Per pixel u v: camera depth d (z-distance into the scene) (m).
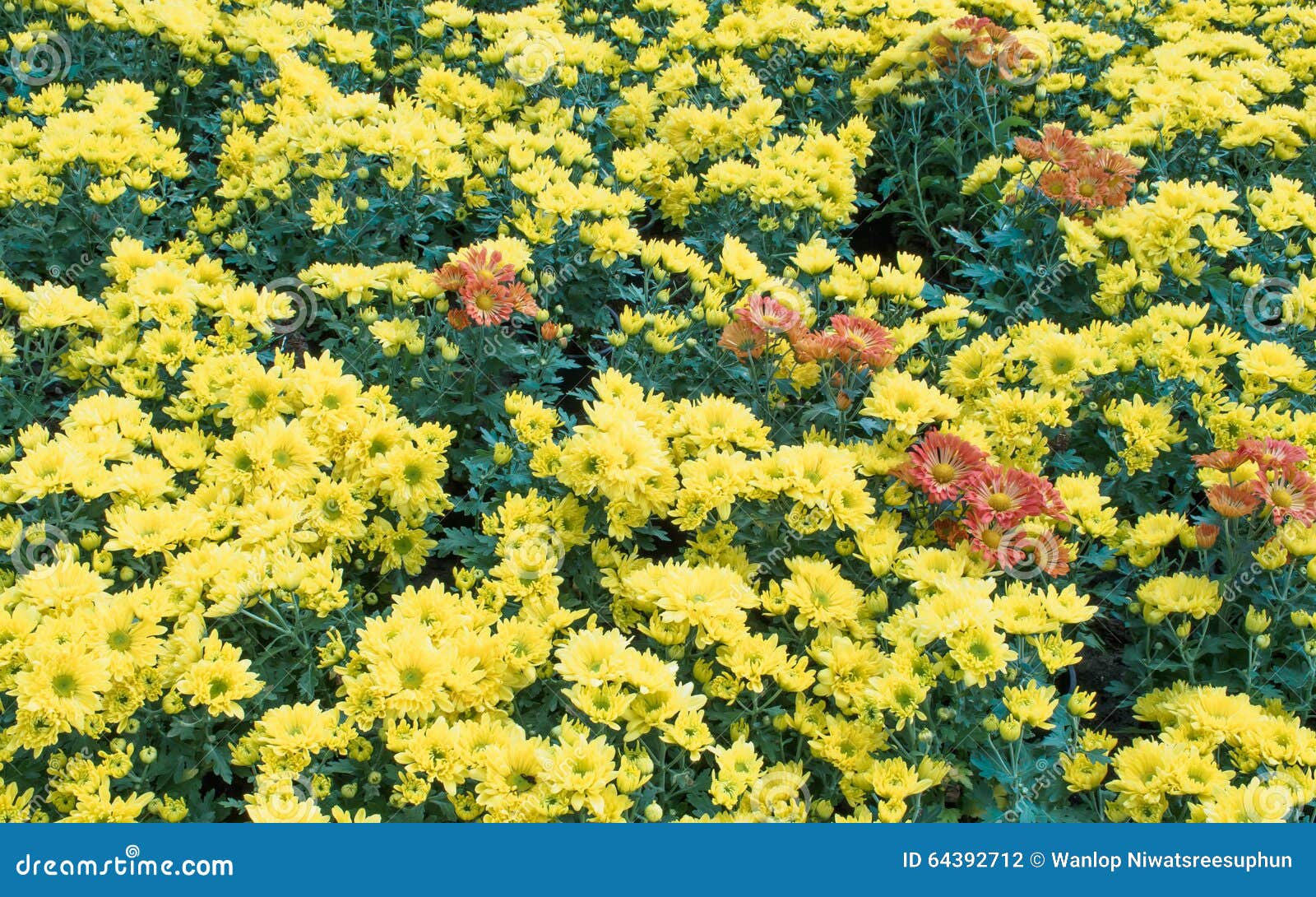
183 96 5.91
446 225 5.65
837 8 6.93
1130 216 5.00
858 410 4.49
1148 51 7.24
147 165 5.02
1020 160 5.39
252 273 5.25
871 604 3.72
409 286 4.55
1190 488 4.39
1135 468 4.25
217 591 3.38
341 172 5.00
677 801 3.40
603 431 3.99
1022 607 3.45
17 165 4.77
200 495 3.80
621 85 6.60
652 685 3.18
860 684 3.46
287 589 3.44
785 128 6.54
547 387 4.70
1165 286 5.14
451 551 4.07
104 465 3.81
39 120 5.48
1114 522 3.89
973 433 4.21
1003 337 4.57
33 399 4.37
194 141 5.91
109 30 5.79
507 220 5.10
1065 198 5.14
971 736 3.41
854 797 3.34
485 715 3.27
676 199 5.56
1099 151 5.28
